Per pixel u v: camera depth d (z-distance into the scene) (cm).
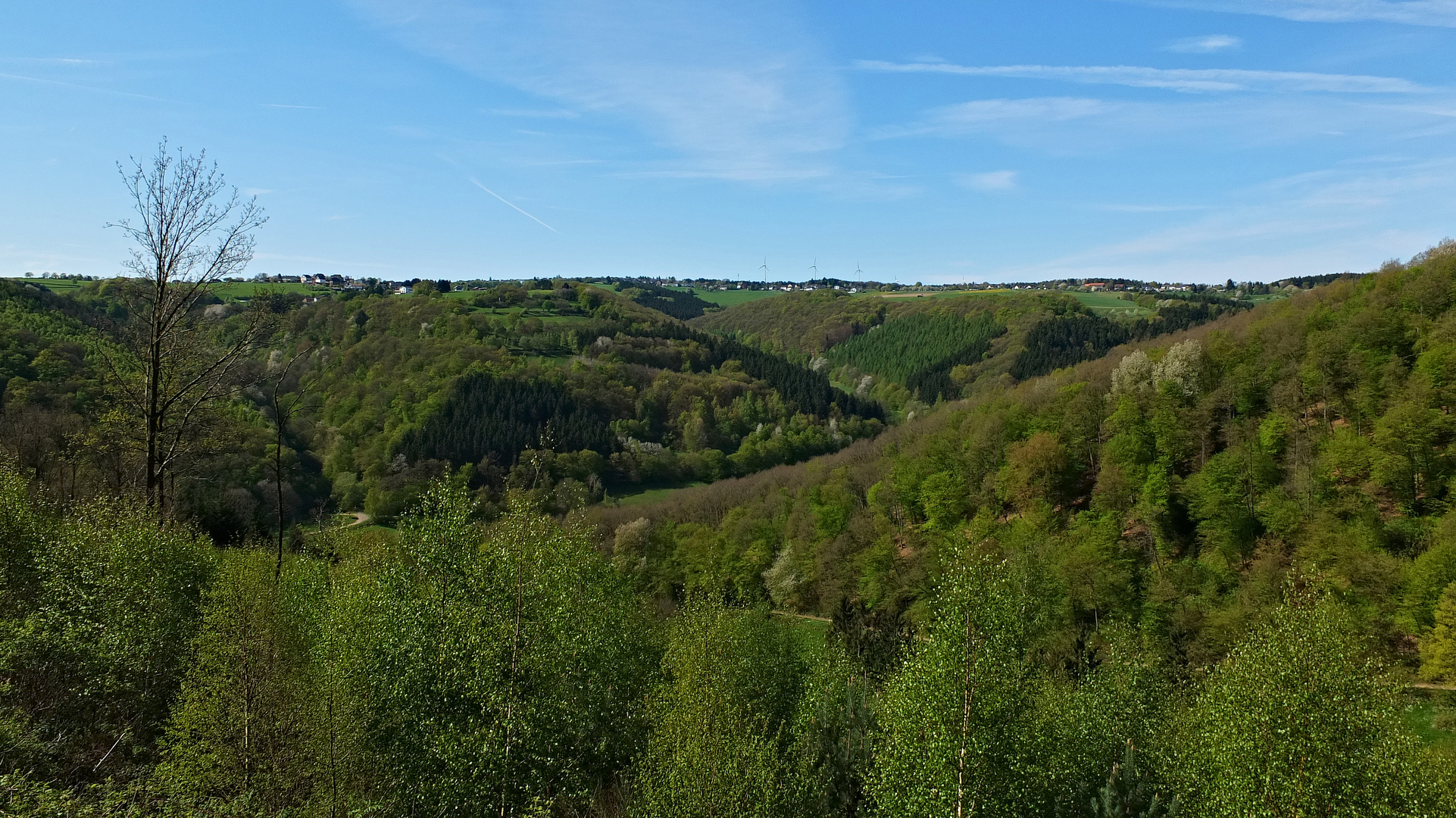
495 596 2108
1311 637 2009
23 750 1498
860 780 2395
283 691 1752
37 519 2333
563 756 2117
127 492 2759
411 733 1989
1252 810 1966
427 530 2188
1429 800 1922
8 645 1784
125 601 2102
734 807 1922
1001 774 2081
